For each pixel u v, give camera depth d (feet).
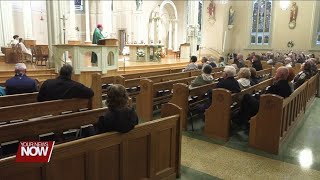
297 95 18.25
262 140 14.53
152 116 19.44
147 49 43.96
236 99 16.75
